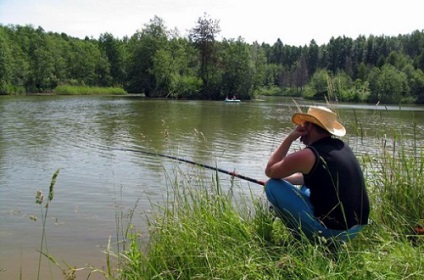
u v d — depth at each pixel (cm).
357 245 349
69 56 8056
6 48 6109
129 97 5550
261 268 297
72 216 643
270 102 5066
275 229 367
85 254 502
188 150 1286
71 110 2902
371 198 429
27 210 674
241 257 315
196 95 5819
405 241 331
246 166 1055
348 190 332
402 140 502
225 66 5938
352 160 343
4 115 2406
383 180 449
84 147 1316
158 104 3900
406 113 2305
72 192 782
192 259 319
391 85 2266
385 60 8919
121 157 1137
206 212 378
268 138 1631
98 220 623
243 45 5991
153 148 1314
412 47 11506
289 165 338
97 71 8400
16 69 6650
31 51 7525
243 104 4397
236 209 433
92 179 887
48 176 913
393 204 422
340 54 11575
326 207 333
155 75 5844
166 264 326
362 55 11481
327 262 298
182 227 357
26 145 1331
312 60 11700
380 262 294
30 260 488
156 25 6253
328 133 354
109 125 1964
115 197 746
